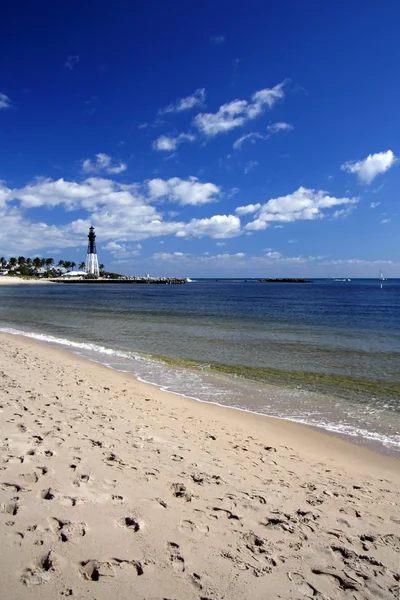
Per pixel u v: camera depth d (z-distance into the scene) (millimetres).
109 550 3457
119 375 13320
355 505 5254
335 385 12555
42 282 186250
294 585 3369
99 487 4652
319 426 9023
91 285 179375
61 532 3619
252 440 7875
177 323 29562
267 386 12438
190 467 5820
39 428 6613
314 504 5121
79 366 14180
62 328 26500
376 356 17125
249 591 3195
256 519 4477
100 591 2934
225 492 5094
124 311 40875
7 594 2764
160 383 12602
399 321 31422
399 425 9156
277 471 6262
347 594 3338
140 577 3162
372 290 120188
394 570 3777
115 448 6145
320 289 131000
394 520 4910
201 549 3697
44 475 4770
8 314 36844
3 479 4527
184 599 2988
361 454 7535
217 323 29656
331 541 4203
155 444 6676
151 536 3783
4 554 3207
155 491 4785
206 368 14781
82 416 7789
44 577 2998
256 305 52375
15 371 11969
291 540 4117
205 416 9305
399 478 6527
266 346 19594
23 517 3789
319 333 24281
